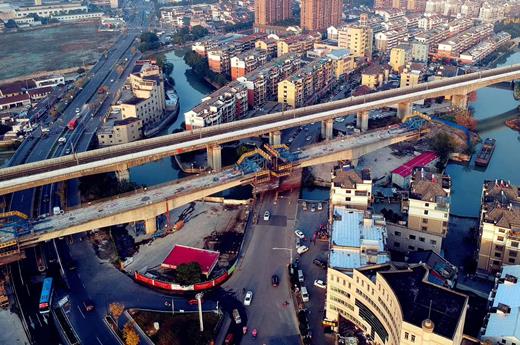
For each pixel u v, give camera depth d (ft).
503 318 593.83
